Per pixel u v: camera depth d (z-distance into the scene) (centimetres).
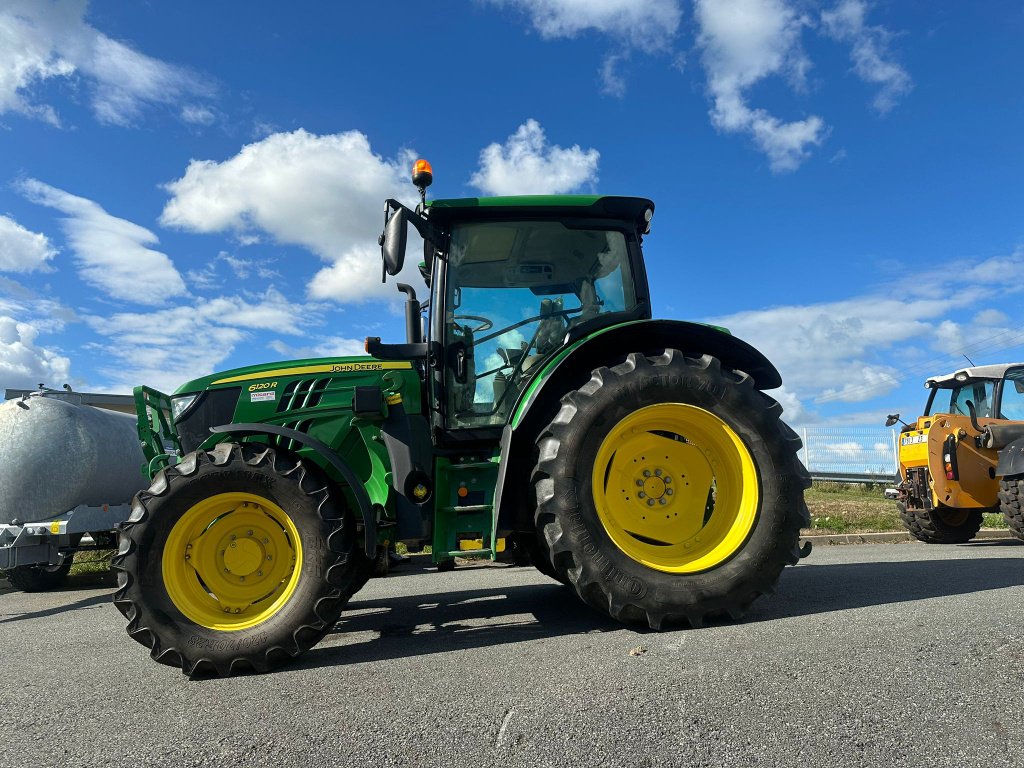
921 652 249
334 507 307
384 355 367
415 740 197
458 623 362
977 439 768
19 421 669
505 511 332
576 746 187
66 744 213
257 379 363
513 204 372
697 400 327
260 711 231
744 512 324
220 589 307
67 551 676
